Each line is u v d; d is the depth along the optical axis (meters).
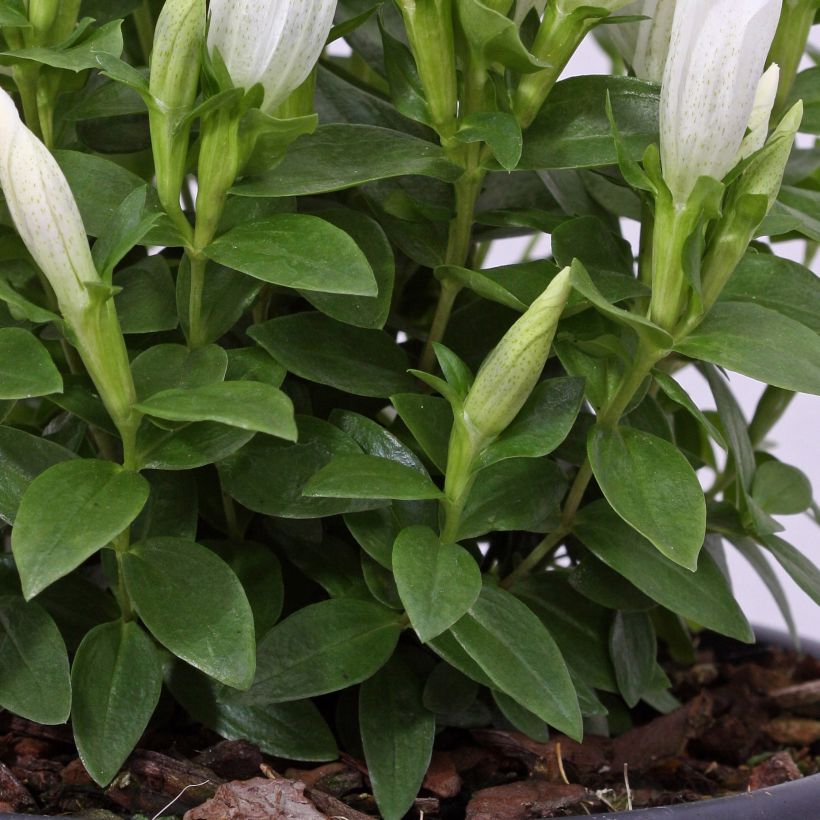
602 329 0.48
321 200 0.52
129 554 0.48
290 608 0.54
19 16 0.48
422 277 0.56
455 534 0.47
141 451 0.47
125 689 0.48
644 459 0.47
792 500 0.54
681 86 0.45
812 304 0.48
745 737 0.57
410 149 0.48
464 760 0.52
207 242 0.47
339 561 0.52
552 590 0.52
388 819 0.48
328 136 0.48
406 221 0.51
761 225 0.48
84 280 0.45
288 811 0.48
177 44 0.46
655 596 0.49
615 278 0.48
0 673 0.48
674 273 0.46
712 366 0.53
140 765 0.50
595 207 0.53
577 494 0.50
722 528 0.53
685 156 0.45
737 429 0.53
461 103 0.48
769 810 0.48
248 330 0.48
